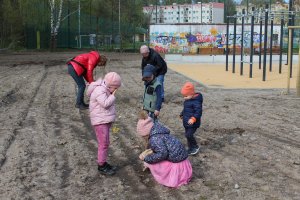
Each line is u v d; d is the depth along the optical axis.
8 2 41.25
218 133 8.21
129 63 27.38
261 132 8.30
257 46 38.88
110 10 53.69
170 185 5.44
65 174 5.93
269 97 12.78
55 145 7.34
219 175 5.86
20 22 42.59
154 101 7.12
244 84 16.19
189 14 78.00
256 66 25.12
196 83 16.38
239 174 5.91
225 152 6.95
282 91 14.20
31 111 10.36
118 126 8.84
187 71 21.58
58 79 17.23
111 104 5.67
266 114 10.06
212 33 40.56
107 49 46.72
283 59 28.61
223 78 18.27
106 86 5.71
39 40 44.62
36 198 5.10
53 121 9.28
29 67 23.11
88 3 49.56
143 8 66.94
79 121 9.37
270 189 5.37
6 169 6.06
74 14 48.19
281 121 9.29
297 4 39.72
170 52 41.06
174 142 5.43
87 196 5.18
